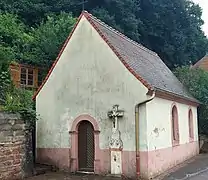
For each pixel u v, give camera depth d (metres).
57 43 28.25
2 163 14.27
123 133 15.87
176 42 43.38
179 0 43.56
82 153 17.00
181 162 20.19
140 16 42.44
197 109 26.39
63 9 37.41
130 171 15.57
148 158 15.39
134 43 22.06
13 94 19.70
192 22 46.12
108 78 16.48
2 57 21.59
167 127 18.11
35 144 17.83
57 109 17.52
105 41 16.75
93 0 38.56
